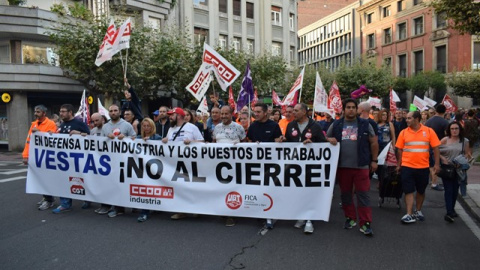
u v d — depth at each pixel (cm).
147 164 677
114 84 1922
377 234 595
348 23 6425
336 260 486
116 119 716
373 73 3581
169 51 2061
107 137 699
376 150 591
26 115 2170
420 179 655
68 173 725
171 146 665
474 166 1423
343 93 3684
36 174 750
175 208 662
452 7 1082
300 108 625
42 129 758
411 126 655
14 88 2083
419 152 646
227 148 637
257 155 626
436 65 4194
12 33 2050
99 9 2214
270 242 554
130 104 882
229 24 3044
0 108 2242
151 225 639
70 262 481
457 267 466
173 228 622
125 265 471
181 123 698
